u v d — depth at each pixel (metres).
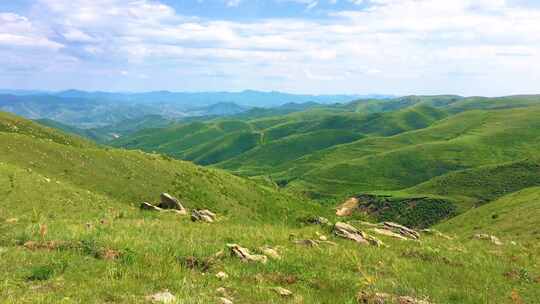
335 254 19.08
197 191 65.19
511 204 89.06
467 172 172.25
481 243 27.72
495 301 14.70
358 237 24.17
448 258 20.70
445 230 94.88
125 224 21.98
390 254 20.50
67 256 13.67
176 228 22.44
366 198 169.88
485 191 152.88
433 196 153.12
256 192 77.44
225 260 15.90
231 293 12.17
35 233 16.69
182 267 14.27
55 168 54.31
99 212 32.41
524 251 25.25
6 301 9.20
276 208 73.31
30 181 39.56
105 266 13.04
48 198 37.59
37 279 11.30
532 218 61.66
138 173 62.75
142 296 10.74
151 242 16.98
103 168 59.84
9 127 82.00
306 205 83.88
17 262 12.54
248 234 22.44
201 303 10.55
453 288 15.66
